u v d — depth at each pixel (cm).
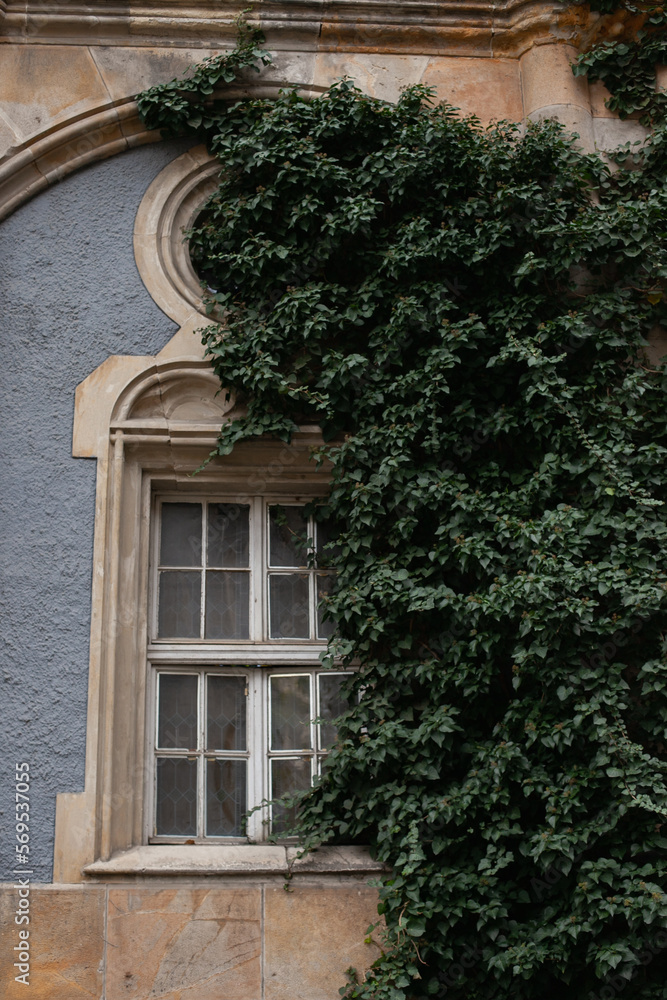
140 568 605
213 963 527
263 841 579
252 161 643
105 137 669
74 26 680
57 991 518
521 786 537
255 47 680
